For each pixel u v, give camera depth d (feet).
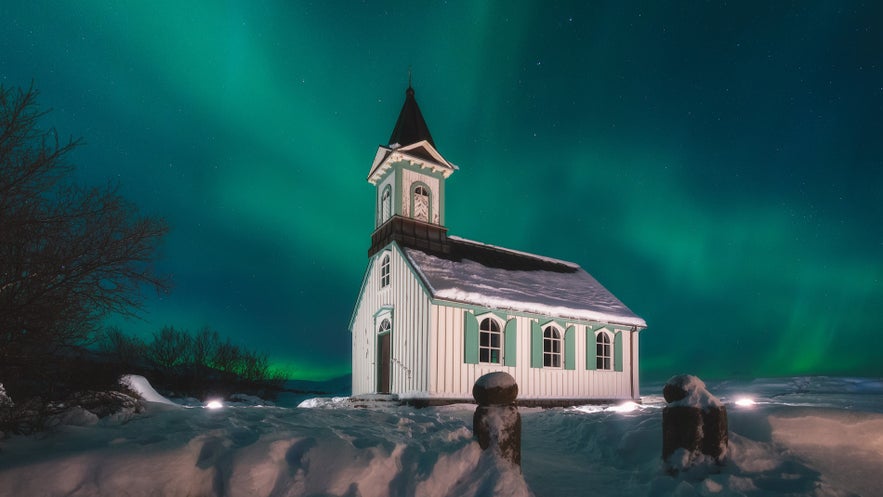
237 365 89.56
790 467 19.47
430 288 50.14
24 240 16.33
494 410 18.74
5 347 16.29
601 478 21.38
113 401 20.79
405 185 61.82
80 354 19.25
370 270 65.36
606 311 63.05
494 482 17.11
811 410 22.76
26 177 16.11
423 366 50.14
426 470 17.24
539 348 56.08
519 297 56.24
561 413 34.12
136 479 14.55
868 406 49.88
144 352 80.64
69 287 17.43
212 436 17.17
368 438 18.72
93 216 18.29
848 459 20.40
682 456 19.90
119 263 18.78
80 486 14.07
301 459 16.63
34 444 15.87
